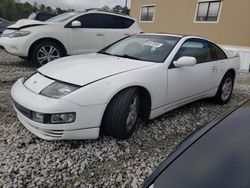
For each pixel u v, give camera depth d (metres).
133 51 3.64
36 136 2.88
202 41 4.11
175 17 15.83
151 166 2.55
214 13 13.60
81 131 2.54
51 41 6.31
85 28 6.69
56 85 2.60
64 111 2.41
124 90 2.75
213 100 4.68
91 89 2.52
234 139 1.65
